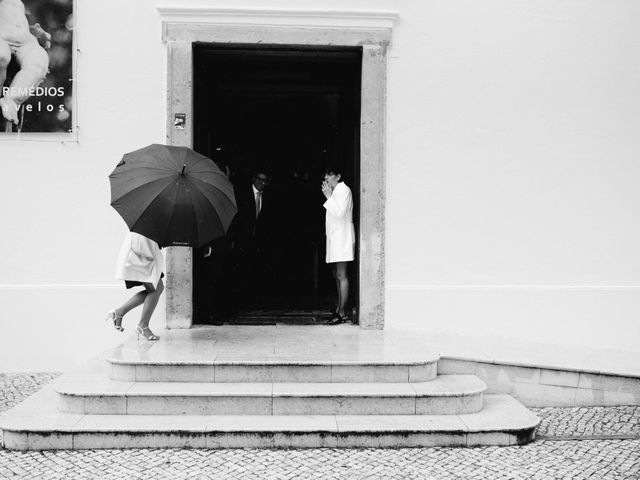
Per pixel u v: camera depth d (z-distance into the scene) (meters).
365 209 7.84
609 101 7.95
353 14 7.75
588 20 7.93
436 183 7.88
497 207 7.90
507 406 6.08
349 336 7.39
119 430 5.26
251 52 7.98
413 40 7.87
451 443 5.38
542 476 4.77
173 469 4.86
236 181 8.59
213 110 8.63
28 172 7.66
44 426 5.30
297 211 9.97
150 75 7.73
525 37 7.91
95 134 7.70
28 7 7.62
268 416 5.64
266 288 10.04
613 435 5.67
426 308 7.85
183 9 7.64
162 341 6.94
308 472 4.82
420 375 6.14
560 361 6.75
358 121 8.17
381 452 5.25
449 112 7.88
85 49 7.69
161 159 6.29
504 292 7.88
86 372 6.38
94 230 7.70
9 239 7.64
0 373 7.58
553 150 7.93
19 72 7.63
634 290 7.93
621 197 7.96
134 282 6.71
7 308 7.62
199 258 8.11
